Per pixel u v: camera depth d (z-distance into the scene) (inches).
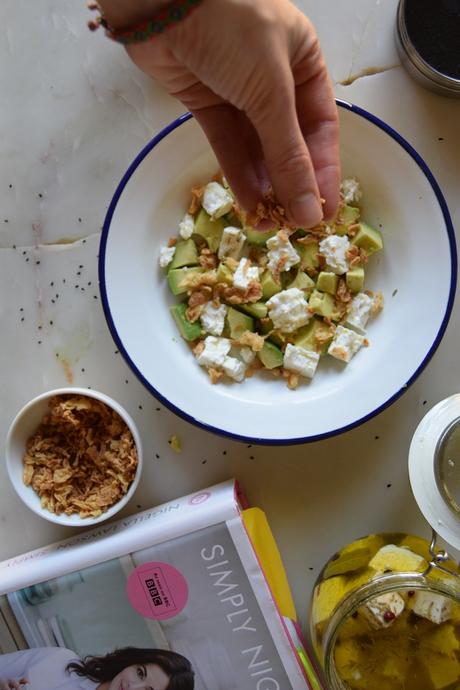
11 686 21.4
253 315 22.0
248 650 21.0
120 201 21.2
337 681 19.9
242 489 23.2
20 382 23.5
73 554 21.1
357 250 21.6
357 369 21.8
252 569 20.6
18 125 23.3
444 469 19.6
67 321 23.4
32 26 23.1
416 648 19.8
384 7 22.5
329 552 23.1
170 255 22.0
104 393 23.3
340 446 23.1
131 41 14.7
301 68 17.7
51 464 22.4
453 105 22.7
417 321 21.4
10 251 23.5
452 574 19.6
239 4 14.4
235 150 18.8
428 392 23.0
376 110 22.7
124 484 22.0
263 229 20.2
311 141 19.1
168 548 20.6
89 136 23.2
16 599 21.2
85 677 21.3
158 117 23.0
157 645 21.1
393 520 23.0
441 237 21.0
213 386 22.0
